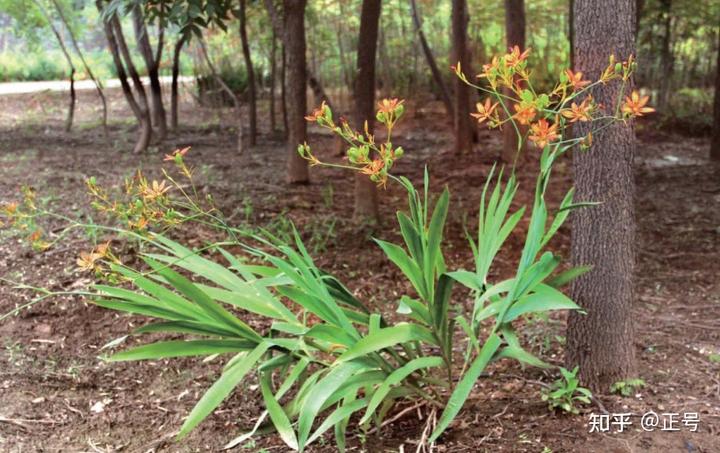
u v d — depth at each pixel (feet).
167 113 42.63
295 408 7.89
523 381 9.88
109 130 34.68
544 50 40.45
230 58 50.31
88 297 12.47
